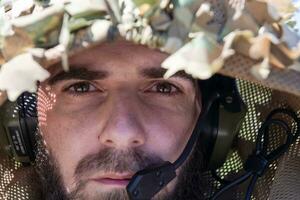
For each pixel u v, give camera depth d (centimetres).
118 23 54
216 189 76
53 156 67
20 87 53
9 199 79
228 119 71
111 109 63
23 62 54
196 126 65
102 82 64
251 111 74
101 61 62
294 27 57
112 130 63
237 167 77
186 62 52
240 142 76
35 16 55
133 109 63
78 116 65
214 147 72
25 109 73
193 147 66
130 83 63
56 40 55
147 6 54
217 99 70
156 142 64
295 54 55
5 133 75
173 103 66
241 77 56
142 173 61
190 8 54
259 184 76
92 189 65
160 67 63
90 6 54
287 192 74
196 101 67
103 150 64
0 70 55
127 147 63
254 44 54
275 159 72
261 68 55
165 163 62
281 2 57
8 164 78
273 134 74
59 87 65
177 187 69
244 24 55
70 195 66
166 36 54
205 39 53
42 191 75
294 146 73
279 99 72
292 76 56
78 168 65
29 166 77
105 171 64
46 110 67
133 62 62
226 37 54
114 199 64
